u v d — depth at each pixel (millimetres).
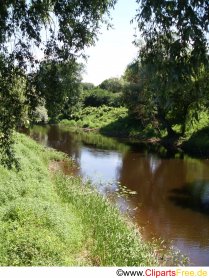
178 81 3793
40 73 8172
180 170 27469
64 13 8023
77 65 8461
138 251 10789
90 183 20109
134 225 14789
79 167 26953
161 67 3910
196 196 20531
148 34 4074
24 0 7746
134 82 44156
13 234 9797
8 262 8781
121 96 46688
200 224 16109
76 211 14156
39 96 8312
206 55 3711
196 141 36469
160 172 26531
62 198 15766
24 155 20953
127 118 54312
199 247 13578
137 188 21875
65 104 8945
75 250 11031
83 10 8125
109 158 31594
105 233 11844
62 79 8391
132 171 26562
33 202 12438
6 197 12820
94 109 68188
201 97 4066
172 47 3812
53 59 8211
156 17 3914
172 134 40812
